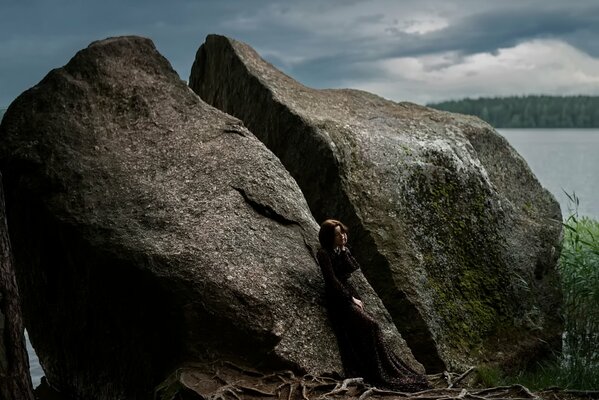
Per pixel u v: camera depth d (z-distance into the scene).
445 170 7.43
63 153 6.01
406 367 5.68
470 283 7.06
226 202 5.95
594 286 7.79
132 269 5.39
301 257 5.89
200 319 5.27
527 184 8.24
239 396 4.94
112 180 5.93
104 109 6.43
